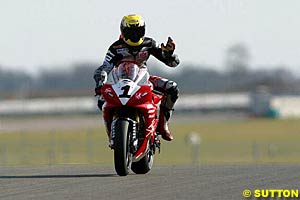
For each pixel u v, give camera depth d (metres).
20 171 41.06
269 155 127.06
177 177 36.47
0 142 156.62
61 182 34.91
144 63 38.62
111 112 37.25
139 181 34.97
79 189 32.19
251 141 170.75
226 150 142.50
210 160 112.69
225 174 37.66
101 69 38.19
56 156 114.00
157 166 43.53
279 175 37.03
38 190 32.06
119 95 36.50
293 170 39.59
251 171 39.16
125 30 37.81
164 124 40.34
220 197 29.50
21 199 29.38
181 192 30.94
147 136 37.62
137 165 39.16
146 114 37.03
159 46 38.72
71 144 140.12
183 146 148.88
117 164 36.62
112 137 36.56
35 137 184.50
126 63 37.94
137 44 38.09
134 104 36.56
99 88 37.81
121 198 29.41
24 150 131.12
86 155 117.06
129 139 37.00
